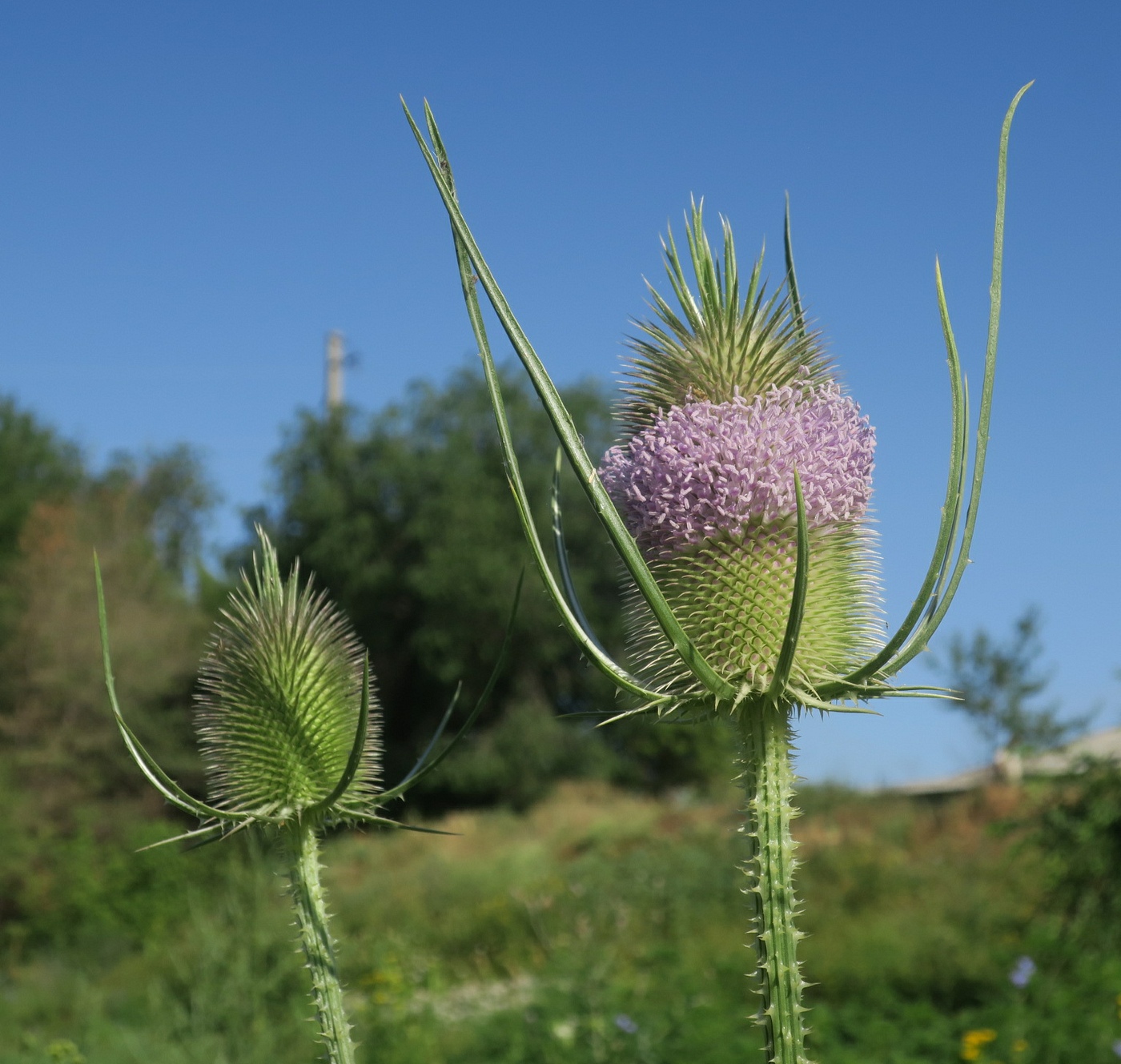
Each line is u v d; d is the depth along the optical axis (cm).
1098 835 1187
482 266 228
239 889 1130
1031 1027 846
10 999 1429
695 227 300
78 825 2530
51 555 3366
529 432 3691
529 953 1591
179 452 4916
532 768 3294
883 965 1080
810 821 2206
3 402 4281
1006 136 232
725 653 269
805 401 291
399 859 2450
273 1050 962
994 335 232
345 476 3784
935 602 241
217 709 342
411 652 3638
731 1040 902
